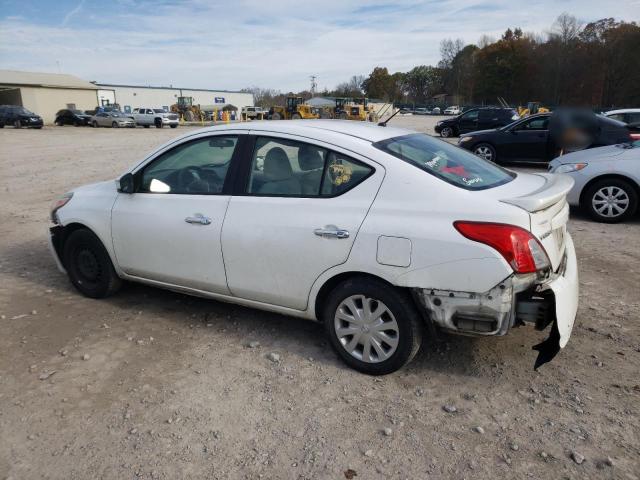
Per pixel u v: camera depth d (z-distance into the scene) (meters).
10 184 11.68
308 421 2.92
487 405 3.03
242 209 3.64
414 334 3.16
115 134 31.11
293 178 3.50
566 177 3.58
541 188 3.32
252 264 3.61
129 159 16.58
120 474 2.54
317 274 3.36
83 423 2.93
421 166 3.21
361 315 3.31
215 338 3.94
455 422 2.88
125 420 2.95
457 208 2.97
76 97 53.84
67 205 4.64
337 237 3.22
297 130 3.56
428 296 3.02
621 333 3.85
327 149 3.39
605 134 11.96
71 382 3.35
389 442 2.73
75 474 2.54
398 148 3.41
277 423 2.91
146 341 3.90
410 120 53.88
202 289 3.99
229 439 2.78
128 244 4.25
